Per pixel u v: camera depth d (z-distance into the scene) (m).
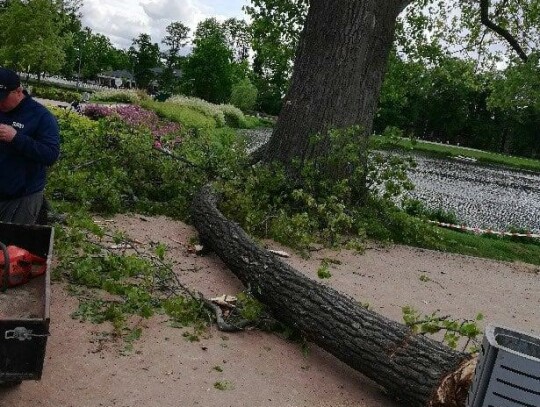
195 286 5.70
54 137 4.52
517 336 2.83
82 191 7.91
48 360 3.79
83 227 6.26
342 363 4.64
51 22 46.69
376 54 10.52
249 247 5.77
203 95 80.19
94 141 9.51
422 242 10.58
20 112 4.45
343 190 9.38
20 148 4.34
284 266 5.16
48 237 4.12
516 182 43.81
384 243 9.88
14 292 3.57
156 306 5.02
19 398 3.32
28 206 4.71
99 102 38.53
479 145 116.12
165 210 8.84
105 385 3.61
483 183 37.38
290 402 3.86
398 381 3.90
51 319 4.37
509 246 12.19
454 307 6.80
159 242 6.60
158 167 9.52
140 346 4.22
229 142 11.20
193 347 4.38
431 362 3.82
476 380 2.74
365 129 10.51
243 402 3.73
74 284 5.11
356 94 10.32
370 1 10.21
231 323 4.86
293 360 4.52
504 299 7.67
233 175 9.55
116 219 7.97
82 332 4.26
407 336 4.06
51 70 50.06
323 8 10.39
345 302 4.53
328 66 10.23
